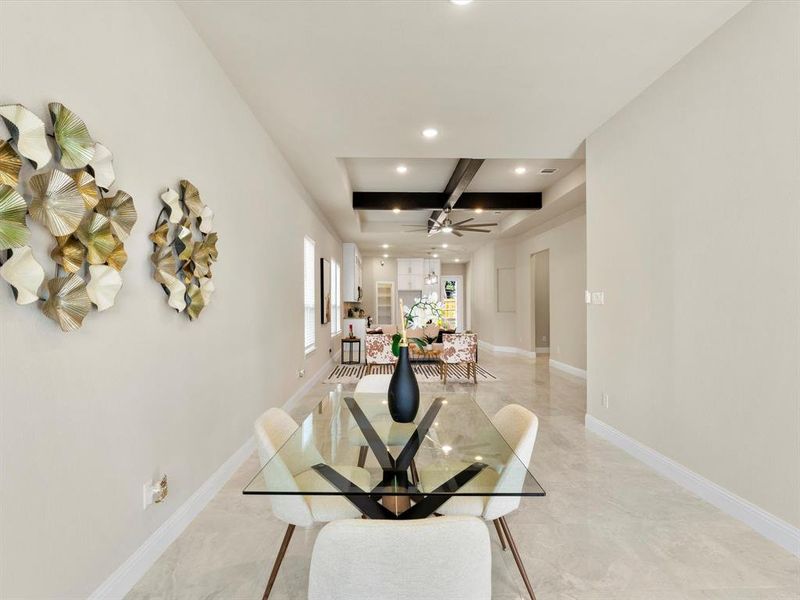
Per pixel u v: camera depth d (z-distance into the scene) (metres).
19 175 1.16
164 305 1.93
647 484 2.66
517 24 2.27
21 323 1.18
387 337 6.77
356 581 0.86
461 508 1.61
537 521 2.20
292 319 4.49
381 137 3.74
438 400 2.62
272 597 1.62
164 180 1.95
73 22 1.38
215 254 2.39
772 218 2.04
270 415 1.89
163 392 1.92
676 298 2.69
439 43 2.43
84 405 1.42
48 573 1.26
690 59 2.56
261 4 2.09
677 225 2.69
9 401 1.14
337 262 8.62
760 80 2.10
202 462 2.32
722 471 2.32
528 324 8.88
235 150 2.86
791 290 1.95
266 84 2.84
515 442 1.93
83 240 1.39
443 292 13.64
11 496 1.14
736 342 2.24
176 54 2.07
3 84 1.13
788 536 1.94
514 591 1.66
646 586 1.69
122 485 1.61
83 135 1.36
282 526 2.13
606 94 3.05
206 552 1.90
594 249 3.68
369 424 2.09
